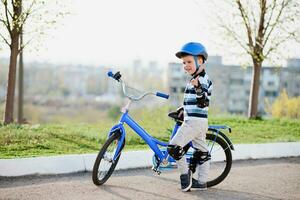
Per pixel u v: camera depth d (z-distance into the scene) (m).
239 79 60.03
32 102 71.44
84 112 71.44
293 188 5.54
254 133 9.89
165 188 5.34
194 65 5.06
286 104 21.33
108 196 4.88
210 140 5.70
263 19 12.49
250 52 12.71
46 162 5.85
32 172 5.68
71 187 5.19
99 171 5.40
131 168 6.33
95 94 84.06
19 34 9.62
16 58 9.70
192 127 5.09
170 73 59.47
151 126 10.73
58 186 5.21
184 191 5.22
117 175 5.91
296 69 54.72
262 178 6.02
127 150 7.19
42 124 10.24
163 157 5.38
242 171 6.41
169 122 12.09
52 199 4.70
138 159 6.47
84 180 5.55
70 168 5.95
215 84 48.94
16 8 9.34
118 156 5.45
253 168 6.64
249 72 60.59
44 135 8.06
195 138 5.30
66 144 7.50
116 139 5.37
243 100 60.28
